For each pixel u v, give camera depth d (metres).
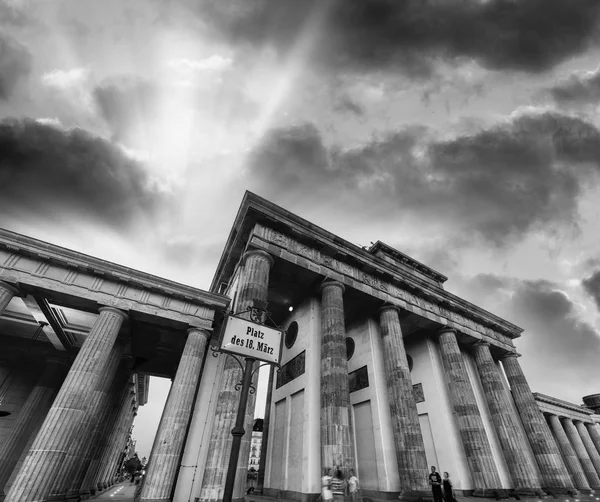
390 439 24.69
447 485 18.42
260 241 24.52
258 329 8.08
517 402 36.50
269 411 30.97
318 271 26.27
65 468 18.20
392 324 27.94
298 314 30.41
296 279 27.47
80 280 21.16
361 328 31.50
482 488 25.33
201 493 15.92
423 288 32.97
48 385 29.92
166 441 19.05
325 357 23.14
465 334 34.97
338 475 17.83
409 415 23.67
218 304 24.66
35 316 24.12
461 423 28.22
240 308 20.66
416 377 34.12
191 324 23.34
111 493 30.14
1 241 19.52
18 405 30.36
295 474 22.50
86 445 22.98
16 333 29.67
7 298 18.91
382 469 23.55
